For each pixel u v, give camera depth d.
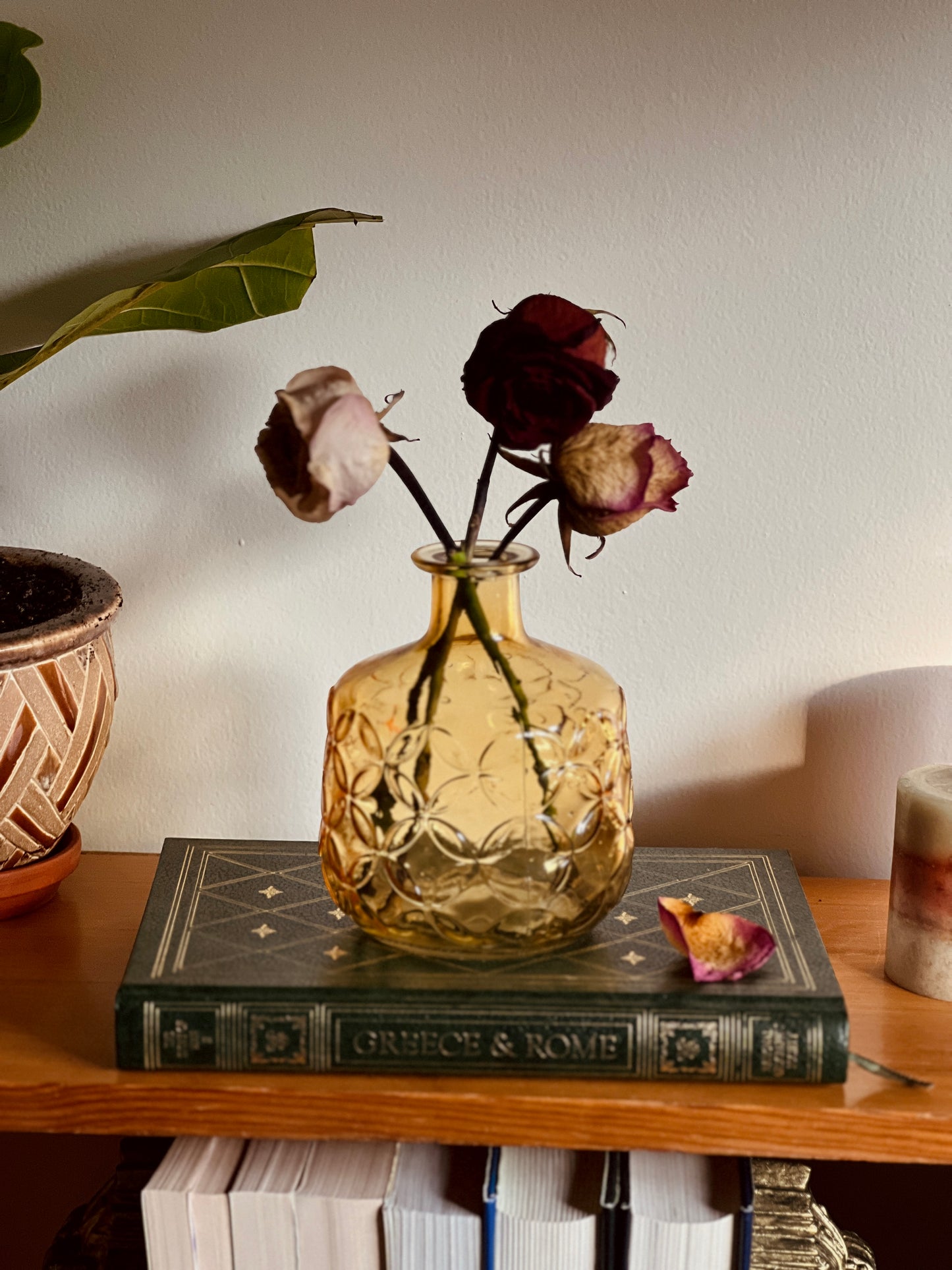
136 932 0.74
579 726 0.61
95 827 0.86
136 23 0.73
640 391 0.77
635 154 0.73
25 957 0.71
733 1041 0.58
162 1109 0.59
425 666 0.62
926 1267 0.90
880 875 0.84
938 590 0.79
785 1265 0.65
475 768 0.60
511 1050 0.59
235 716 0.84
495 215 0.75
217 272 0.71
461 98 0.73
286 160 0.75
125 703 0.84
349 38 0.73
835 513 0.78
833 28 0.71
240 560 0.81
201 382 0.78
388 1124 0.58
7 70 0.68
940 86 0.71
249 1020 0.59
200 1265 0.61
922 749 0.82
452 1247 0.59
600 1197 0.60
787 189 0.73
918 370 0.76
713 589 0.80
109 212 0.76
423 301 0.76
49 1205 0.94
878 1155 0.57
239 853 0.75
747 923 0.62
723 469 0.78
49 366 0.78
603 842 0.63
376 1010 0.58
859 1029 0.64
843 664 0.81
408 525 0.80
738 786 0.83
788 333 0.75
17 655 0.64
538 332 0.55
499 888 0.61
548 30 0.72
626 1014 0.58
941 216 0.73
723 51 0.72
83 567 0.74
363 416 0.54
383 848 0.61
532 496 0.61
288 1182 0.61
